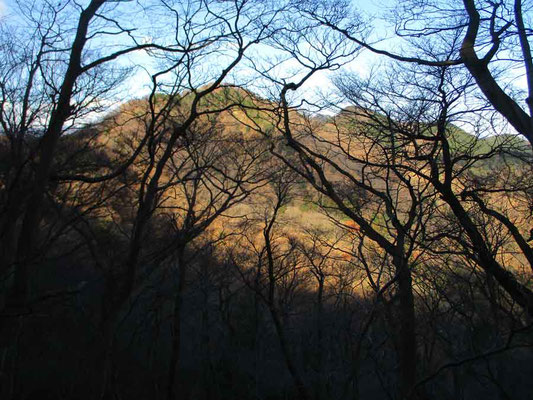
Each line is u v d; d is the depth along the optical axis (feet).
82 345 27.48
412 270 30.66
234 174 41.19
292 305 36.14
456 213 31.42
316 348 30.42
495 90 32.40
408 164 36.09
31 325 27.48
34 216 26.66
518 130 31.94
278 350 33.55
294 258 35.76
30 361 27.12
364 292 33.73
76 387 26.84
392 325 26.96
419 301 34.09
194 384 33.76
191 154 34.01
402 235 29.48
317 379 29.37
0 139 32.63
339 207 33.50
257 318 32.48
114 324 27.66
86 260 31.99
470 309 30.22
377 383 30.66
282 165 37.93
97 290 30.63
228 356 33.71
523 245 31.42
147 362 32.60
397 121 34.30
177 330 31.40
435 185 31.86
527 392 27.84
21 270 25.57
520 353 28.84
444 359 29.89
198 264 38.14
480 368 30.04
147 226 34.88
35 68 31.07
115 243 33.55
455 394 26.73
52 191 30.37
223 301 34.40
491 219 34.01
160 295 31.37
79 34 29.17
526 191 34.22
